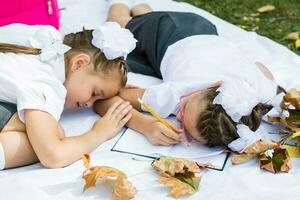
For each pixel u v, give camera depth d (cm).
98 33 172
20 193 144
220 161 160
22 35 174
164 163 152
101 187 147
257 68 187
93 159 159
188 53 191
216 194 147
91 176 145
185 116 167
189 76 181
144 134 171
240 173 155
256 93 163
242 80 167
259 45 220
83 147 160
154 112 173
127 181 144
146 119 173
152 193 147
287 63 209
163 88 177
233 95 158
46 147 152
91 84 169
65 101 171
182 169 149
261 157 158
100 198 144
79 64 169
